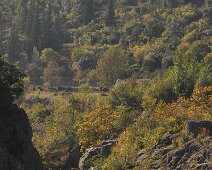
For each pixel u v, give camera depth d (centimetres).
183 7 16488
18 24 16362
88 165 4538
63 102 8238
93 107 6888
